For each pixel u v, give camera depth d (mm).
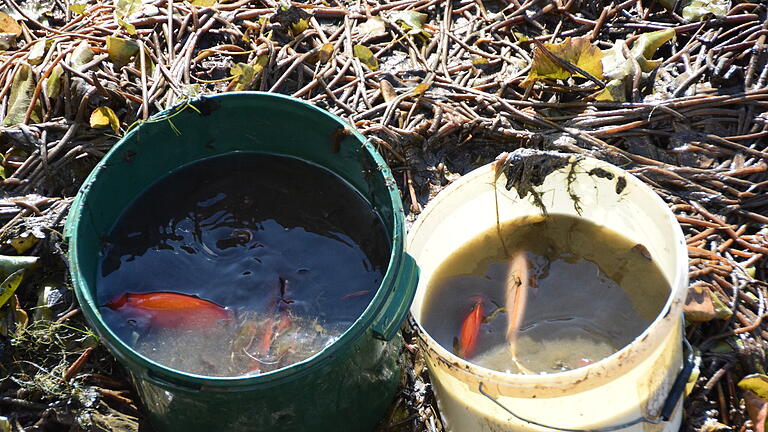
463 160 1883
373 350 1518
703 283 1693
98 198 1613
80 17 2031
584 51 1878
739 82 1905
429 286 1589
